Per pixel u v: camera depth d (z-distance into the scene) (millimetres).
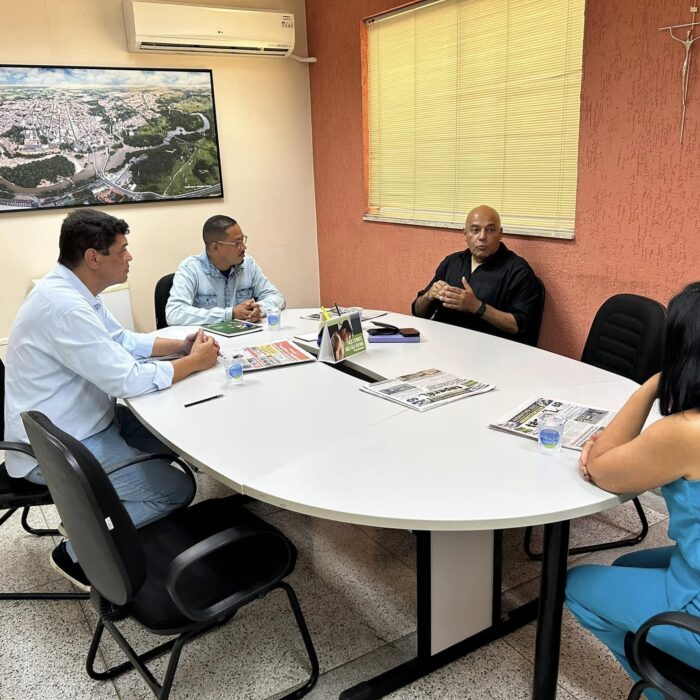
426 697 1696
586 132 2787
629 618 1312
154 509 1867
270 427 1736
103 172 3971
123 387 1976
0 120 3623
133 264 4211
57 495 1337
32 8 3598
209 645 1905
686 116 2396
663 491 1292
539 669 1578
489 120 3361
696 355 1156
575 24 2814
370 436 1649
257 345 2568
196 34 3889
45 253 3908
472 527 1245
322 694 1712
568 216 3031
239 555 1580
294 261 4852
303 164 4707
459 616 1801
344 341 2346
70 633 1988
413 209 4000
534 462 1475
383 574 2238
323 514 1307
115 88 3898
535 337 3029
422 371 2166
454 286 3154
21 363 1963
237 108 4344
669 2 2373
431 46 3604
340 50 4211
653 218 2594
